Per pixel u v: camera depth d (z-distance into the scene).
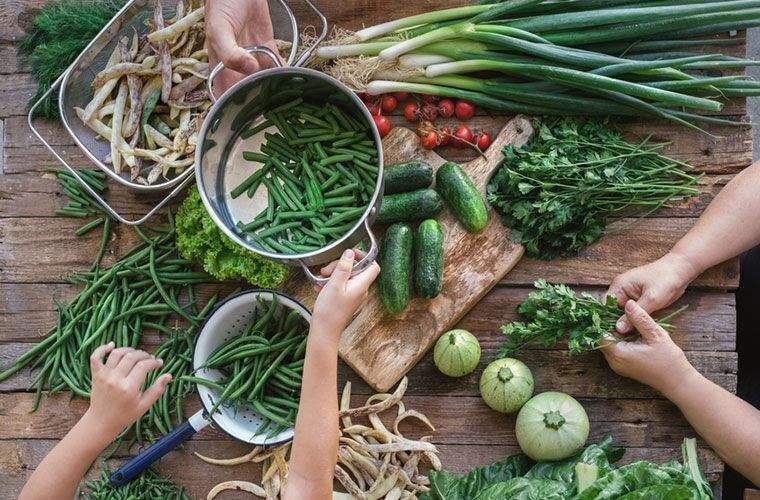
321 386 1.12
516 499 1.23
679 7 1.26
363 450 1.33
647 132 1.37
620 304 1.33
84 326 1.37
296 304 1.28
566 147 1.32
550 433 1.26
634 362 1.28
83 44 1.38
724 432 1.27
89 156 1.30
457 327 1.37
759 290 1.45
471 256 1.35
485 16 1.32
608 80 1.27
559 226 1.31
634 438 1.34
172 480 1.36
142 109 1.34
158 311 1.36
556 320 1.30
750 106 1.76
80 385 1.36
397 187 1.32
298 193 1.25
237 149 1.26
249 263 1.29
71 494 1.25
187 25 1.31
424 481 1.34
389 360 1.34
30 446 1.37
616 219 1.36
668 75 1.32
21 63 1.42
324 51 1.36
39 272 1.40
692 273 1.31
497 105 1.34
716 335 1.34
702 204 1.35
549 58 1.29
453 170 1.32
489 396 1.29
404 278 1.30
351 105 1.21
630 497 1.20
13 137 1.41
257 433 1.29
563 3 1.32
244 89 1.16
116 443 1.35
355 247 1.18
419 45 1.33
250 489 1.34
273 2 1.33
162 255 1.37
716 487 1.32
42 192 1.41
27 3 1.42
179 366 1.35
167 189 1.38
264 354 1.31
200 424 1.28
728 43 1.34
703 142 1.36
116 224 1.39
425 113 1.37
